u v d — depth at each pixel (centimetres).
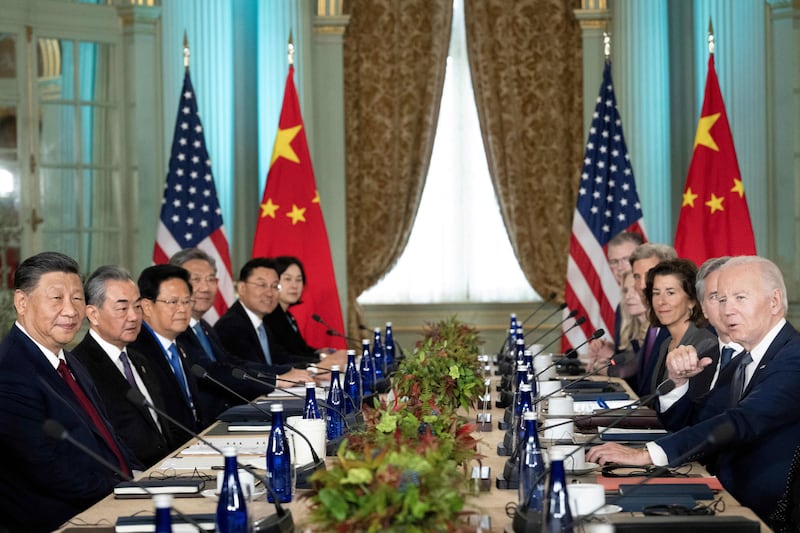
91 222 767
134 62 773
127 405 380
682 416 358
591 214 730
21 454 307
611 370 571
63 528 238
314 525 205
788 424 297
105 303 381
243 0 859
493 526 232
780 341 314
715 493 261
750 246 695
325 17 845
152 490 273
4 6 725
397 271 882
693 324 435
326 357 630
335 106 848
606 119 738
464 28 881
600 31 845
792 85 789
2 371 313
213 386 505
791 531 293
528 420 242
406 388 374
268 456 262
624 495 249
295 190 752
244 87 858
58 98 753
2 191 729
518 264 873
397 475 188
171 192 705
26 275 328
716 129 704
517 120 869
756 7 798
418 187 870
